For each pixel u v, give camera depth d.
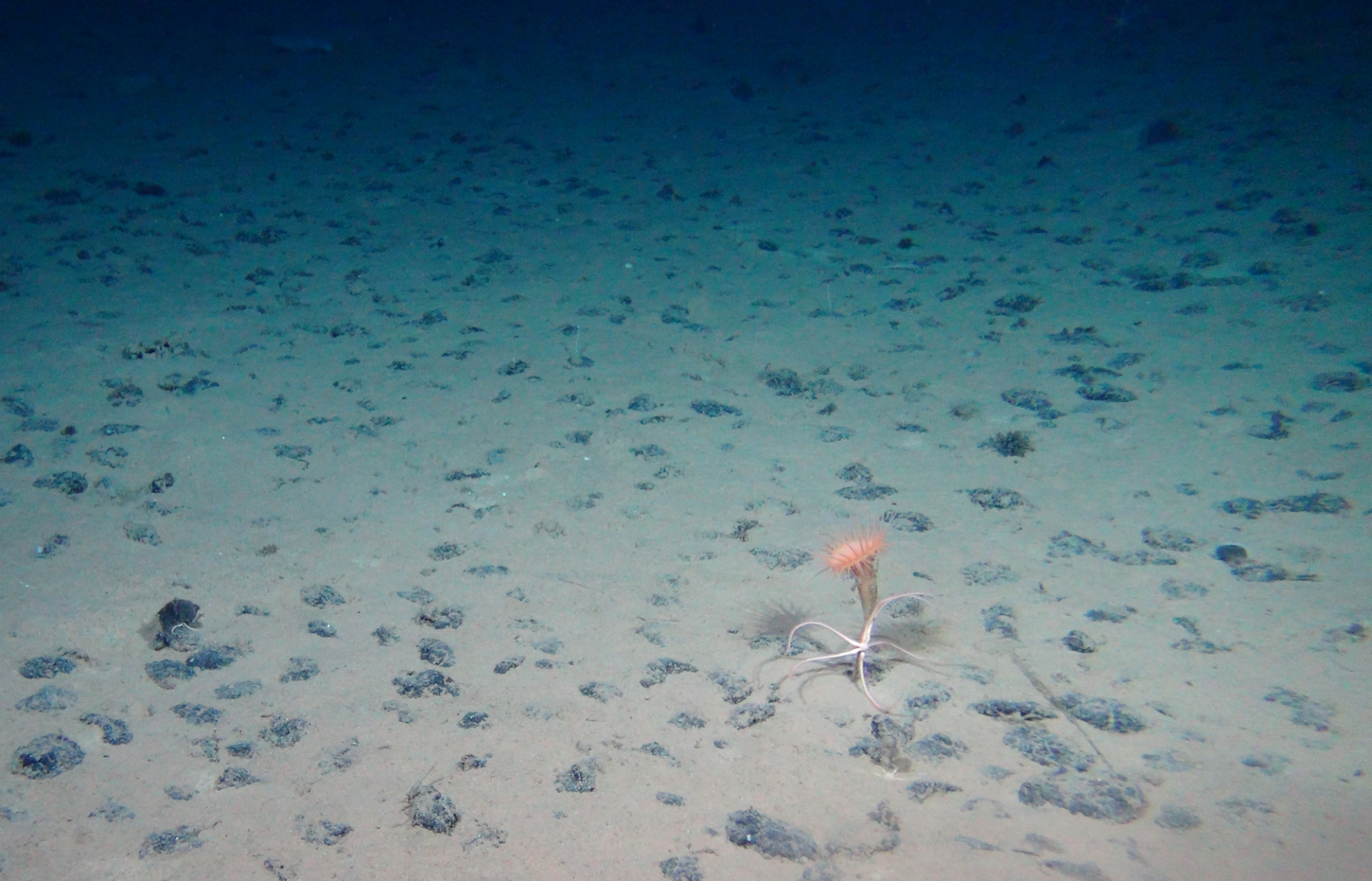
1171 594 4.16
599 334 7.52
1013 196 11.11
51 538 4.52
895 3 24.12
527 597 4.19
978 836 2.88
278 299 8.02
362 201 10.93
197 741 3.26
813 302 8.24
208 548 4.51
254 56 18.00
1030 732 3.33
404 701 3.48
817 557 4.51
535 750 3.24
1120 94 14.77
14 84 15.07
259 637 3.86
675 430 5.93
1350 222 9.03
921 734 3.34
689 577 4.36
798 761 3.21
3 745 3.19
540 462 5.48
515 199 11.26
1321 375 6.21
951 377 6.72
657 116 15.35
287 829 2.88
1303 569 4.29
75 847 2.78
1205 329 7.24
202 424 5.82
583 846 2.83
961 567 4.43
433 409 6.17
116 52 17.62
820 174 12.30
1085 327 7.41
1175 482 5.16
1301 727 3.30
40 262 8.60
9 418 5.78
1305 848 2.78
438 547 4.57
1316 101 12.95
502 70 17.83
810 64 18.47
